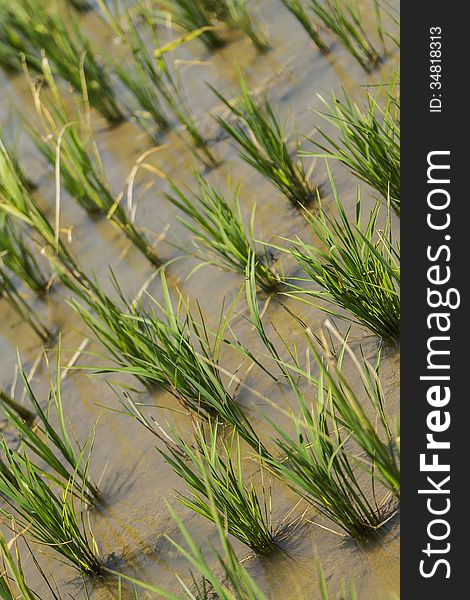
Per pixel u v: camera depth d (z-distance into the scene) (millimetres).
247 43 4203
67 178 3670
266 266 2881
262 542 2088
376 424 2213
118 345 2721
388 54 3566
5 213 3361
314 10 3639
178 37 4457
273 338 2691
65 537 2238
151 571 2230
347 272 2430
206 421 2529
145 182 3719
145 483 2484
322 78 3693
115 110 4191
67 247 3617
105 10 4086
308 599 1964
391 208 2789
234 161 3561
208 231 2844
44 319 3330
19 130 4348
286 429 2375
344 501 2041
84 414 2830
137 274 3297
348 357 2463
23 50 4578
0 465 2531
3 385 3115
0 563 2373
